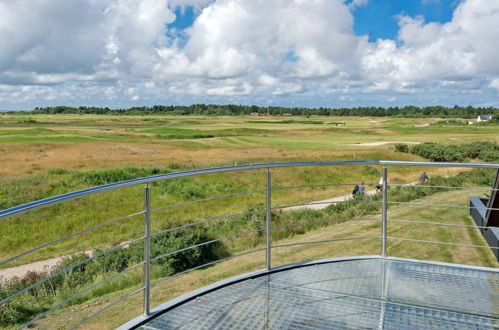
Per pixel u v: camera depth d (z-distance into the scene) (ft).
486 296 8.82
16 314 21.25
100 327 13.00
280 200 76.02
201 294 8.82
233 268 19.74
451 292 9.04
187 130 333.01
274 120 636.48
